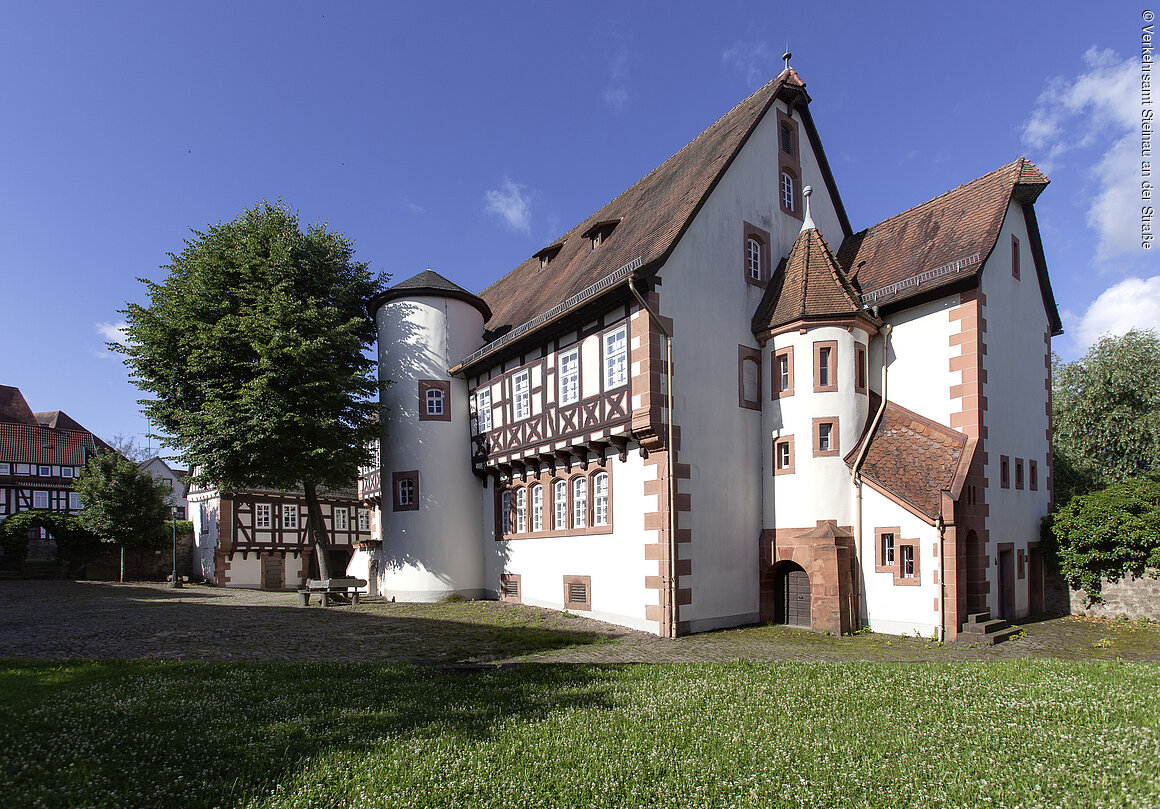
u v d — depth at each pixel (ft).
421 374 77.30
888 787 19.86
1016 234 63.10
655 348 52.54
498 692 31.89
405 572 74.95
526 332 63.72
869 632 52.19
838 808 18.61
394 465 77.41
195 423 67.00
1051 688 30.19
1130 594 56.24
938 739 23.86
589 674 36.14
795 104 68.95
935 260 59.52
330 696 31.07
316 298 72.23
